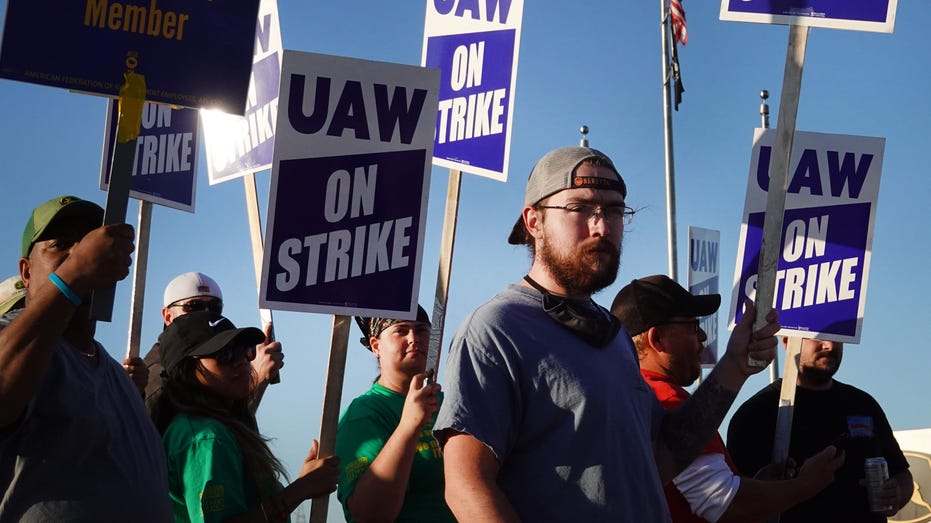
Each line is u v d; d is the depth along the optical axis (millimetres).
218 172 5457
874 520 5113
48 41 3193
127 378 3156
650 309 4289
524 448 3025
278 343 5164
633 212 3453
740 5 4051
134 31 3254
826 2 3996
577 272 3158
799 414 5219
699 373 4387
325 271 3816
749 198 5016
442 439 3021
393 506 3535
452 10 5039
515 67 4805
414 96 3934
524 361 3027
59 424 2818
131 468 2959
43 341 2588
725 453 4164
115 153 2967
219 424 3918
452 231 4574
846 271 4941
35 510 2771
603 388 3035
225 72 3322
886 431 5438
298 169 3836
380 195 3883
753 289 4965
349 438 4184
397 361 4336
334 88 3887
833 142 5016
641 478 3070
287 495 3717
